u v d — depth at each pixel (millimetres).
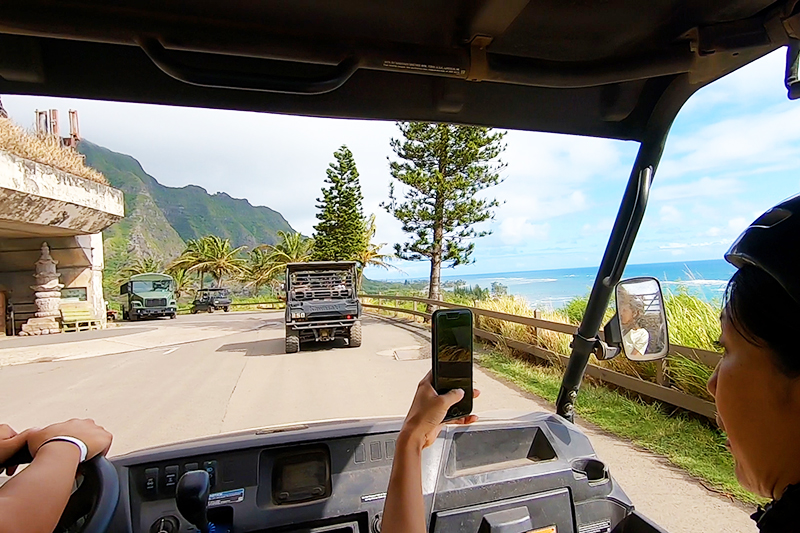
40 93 1439
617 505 1985
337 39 1415
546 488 1850
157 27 1284
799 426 633
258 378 8477
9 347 14758
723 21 1449
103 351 13328
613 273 1996
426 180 17312
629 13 1415
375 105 1681
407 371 8594
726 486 3680
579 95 1855
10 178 14242
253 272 48375
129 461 1604
